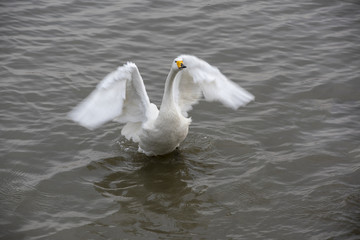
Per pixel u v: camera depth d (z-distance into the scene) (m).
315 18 17.89
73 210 9.73
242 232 9.18
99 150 11.59
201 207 9.88
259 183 10.53
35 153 11.26
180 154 11.57
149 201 10.05
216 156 11.48
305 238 9.01
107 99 10.20
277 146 11.77
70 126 12.25
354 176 10.68
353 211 9.68
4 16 16.98
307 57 15.61
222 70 14.78
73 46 15.66
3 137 11.64
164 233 9.15
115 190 10.35
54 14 17.41
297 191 10.29
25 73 14.20
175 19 17.42
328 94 13.82
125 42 16.02
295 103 13.41
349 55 15.72
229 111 13.13
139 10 17.91
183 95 11.77
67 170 10.83
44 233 9.08
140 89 10.85
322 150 11.55
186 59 10.41
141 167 11.13
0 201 9.82
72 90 13.61
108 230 9.21
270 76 14.54
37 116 12.50
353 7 18.67
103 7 18.05
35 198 9.97
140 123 11.65
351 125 12.52
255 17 17.83
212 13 17.97
